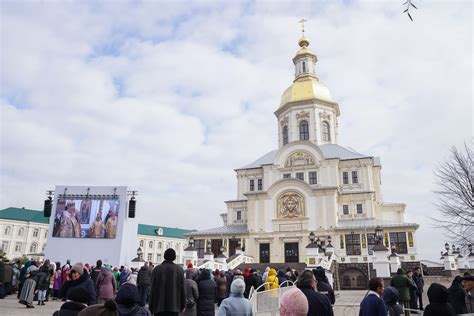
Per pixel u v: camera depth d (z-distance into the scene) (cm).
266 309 1404
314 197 5003
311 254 3409
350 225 4875
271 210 5131
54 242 3119
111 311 603
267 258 4975
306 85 6303
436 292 727
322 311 711
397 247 4597
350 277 4266
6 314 1508
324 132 6119
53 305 1891
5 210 9306
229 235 5234
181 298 927
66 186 3231
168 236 10750
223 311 721
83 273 1097
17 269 2375
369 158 5459
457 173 2711
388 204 5794
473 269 3934
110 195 3175
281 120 6369
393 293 905
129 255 3175
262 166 5750
